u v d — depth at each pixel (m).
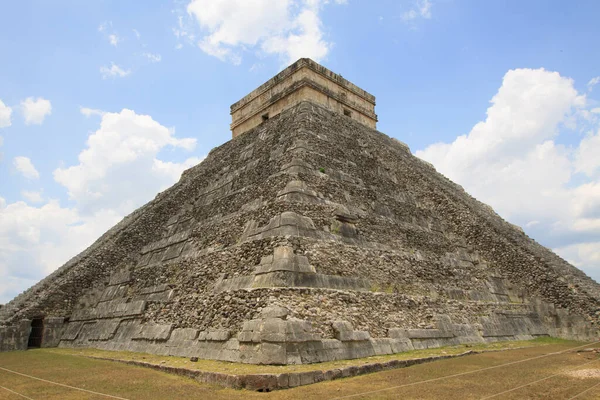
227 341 12.42
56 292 20.70
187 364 11.91
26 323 19.28
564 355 13.59
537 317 19.48
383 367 11.27
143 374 11.51
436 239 20.78
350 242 16.39
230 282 14.68
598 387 8.94
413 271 17.42
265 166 19.98
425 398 8.29
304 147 19.16
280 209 15.63
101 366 13.14
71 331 19.98
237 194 20.03
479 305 17.89
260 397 8.61
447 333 15.45
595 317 18.08
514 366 11.59
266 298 12.23
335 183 18.53
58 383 10.68
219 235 18.03
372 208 19.30
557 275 19.83
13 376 11.91
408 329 14.36
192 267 17.52
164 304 16.69
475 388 9.05
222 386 9.70
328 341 11.88
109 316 18.95
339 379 10.14
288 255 13.59
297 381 9.54
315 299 12.72
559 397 8.24
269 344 11.17
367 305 13.91
